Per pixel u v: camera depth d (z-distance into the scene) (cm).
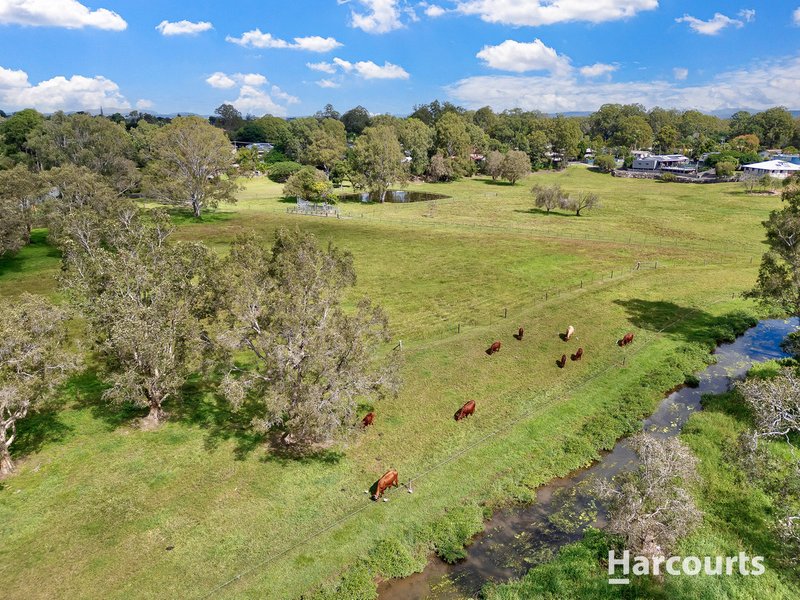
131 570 1912
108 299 2652
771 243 3647
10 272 5344
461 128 15512
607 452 2772
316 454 2611
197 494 2298
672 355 3806
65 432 2722
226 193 8512
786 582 1895
